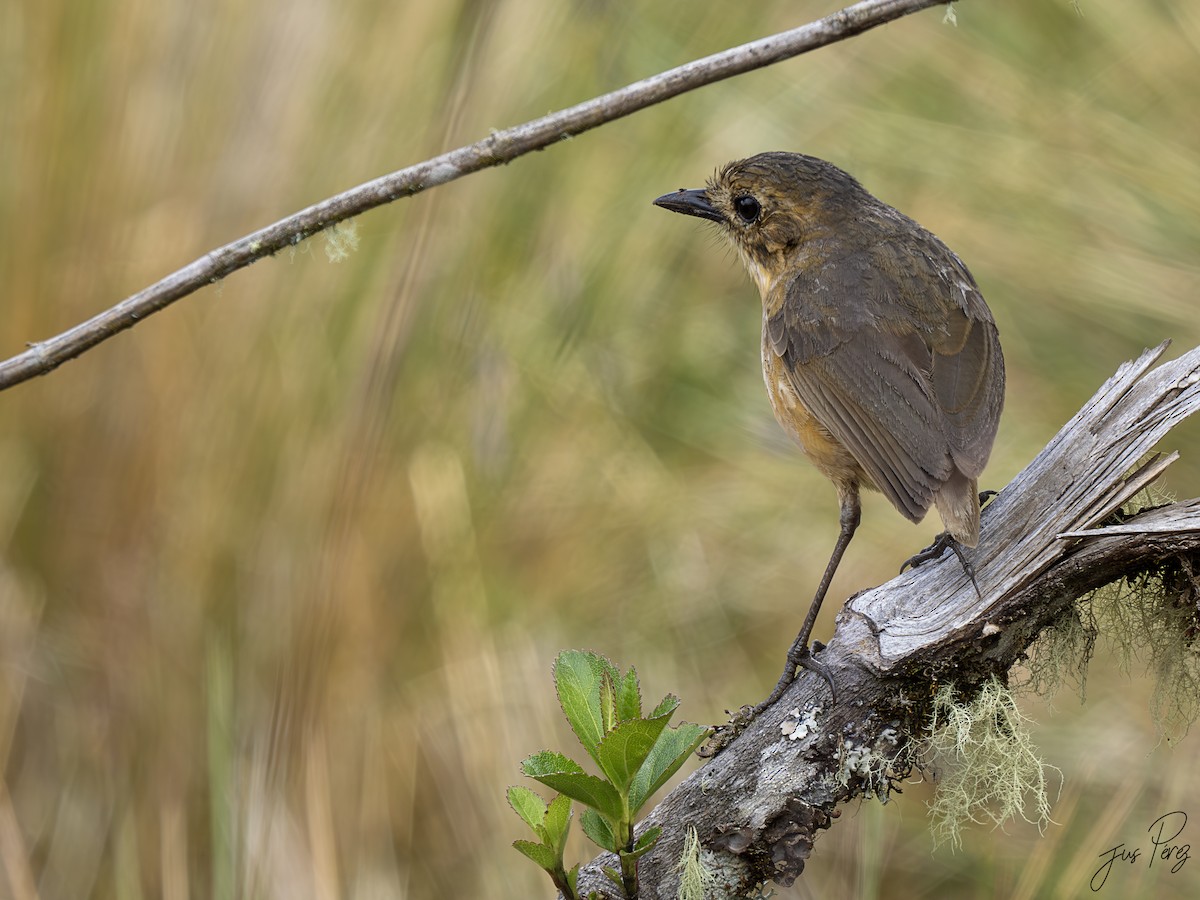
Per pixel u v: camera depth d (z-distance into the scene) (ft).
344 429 34.47
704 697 33.63
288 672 32.40
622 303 38.60
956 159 37.88
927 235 28.89
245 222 36.50
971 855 30.48
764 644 34.55
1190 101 36.40
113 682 33.78
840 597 34.94
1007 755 19.60
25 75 37.42
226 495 34.53
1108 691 31.19
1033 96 38.01
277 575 33.53
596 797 17.58
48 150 37.19
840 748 19.43
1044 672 20.71
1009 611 19.20
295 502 34.17
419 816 32.09
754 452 37.88
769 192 29.73
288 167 36.70
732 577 35.22
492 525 35.45
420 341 35.94
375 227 36.32
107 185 36.99
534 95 38.19
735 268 39.88
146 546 34.96
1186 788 29.66
